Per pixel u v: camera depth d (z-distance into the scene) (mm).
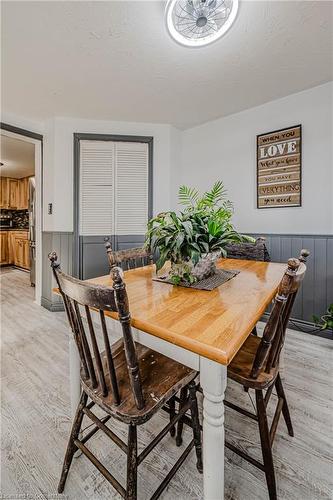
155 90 2318
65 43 1699
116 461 1124
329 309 2100
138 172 3057
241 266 1716
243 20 1494
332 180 2234
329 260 2246
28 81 2168
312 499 963
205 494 758
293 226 2459
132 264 2580
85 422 1334
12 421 1335
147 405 816
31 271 4309
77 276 2986
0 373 1756
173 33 1586
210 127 3008
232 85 2238
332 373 1739
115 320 1005
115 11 1442
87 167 2961
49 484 1021
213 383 705
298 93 2367
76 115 2848
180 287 1205
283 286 793
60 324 2625
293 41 1678
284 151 2471
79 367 1152
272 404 1457
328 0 1372
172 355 794
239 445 1194
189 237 1173
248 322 811
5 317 2824
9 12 1447
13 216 6488
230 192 2871
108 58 1859
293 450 1163
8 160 4418
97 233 3012
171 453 1159
